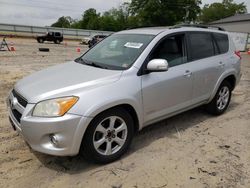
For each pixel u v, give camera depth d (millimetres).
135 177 3254
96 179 3203
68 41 42656
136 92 3609
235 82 5602
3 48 20359
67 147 3107
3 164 3459
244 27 59156
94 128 3254
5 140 4094
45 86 3357
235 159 3717
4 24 41500
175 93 4215
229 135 4508
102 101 3229
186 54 4496
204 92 4840
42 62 13156
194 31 4766
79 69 3920
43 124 3020
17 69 10453
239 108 6023
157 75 3916
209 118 5266
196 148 4008
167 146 4047
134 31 4562
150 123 4047
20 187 3027
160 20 60438
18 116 3389
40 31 44625
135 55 3891
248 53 27078
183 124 4918
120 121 3551
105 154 3461
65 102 3084
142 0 61594
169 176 3287
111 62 3998
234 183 3176
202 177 3279
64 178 3213
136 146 4023
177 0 60250
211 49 5070
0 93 6660
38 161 3553
